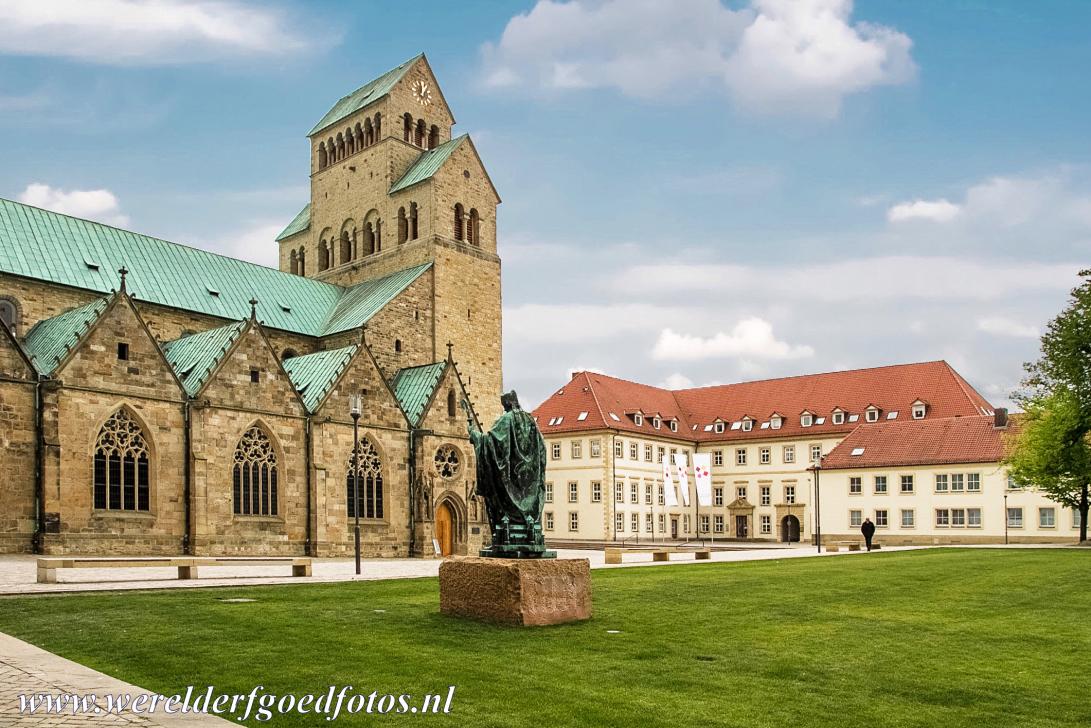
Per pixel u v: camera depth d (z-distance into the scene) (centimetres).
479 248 9562
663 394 14625
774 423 13350
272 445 6644
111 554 5712
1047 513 10050
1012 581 3919
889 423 11675
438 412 7700
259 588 3328
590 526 12388
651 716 1551
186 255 8094
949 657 2138
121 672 1828
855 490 11375
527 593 2353
